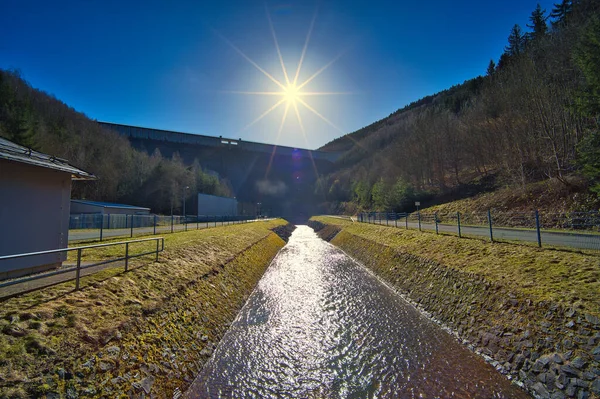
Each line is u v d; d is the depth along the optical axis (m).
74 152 53.84
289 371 7.70
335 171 136.88
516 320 7.79
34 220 8.70
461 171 47.56
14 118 44.53
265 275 19.27
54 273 6.29
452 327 9.70
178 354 7.27
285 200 132.12
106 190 57.00
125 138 81.44
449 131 46.47
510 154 31.58
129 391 5.30
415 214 36.62
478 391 6.49
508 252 11.73
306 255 28.08
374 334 9.89
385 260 19.30
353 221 46.34
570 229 17.14
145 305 7.88
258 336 9.86
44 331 5.31
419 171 50.34
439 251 15.01
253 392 6.79
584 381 5.48
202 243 17.73
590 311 6.57
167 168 67.12
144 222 33.84
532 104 27.95
